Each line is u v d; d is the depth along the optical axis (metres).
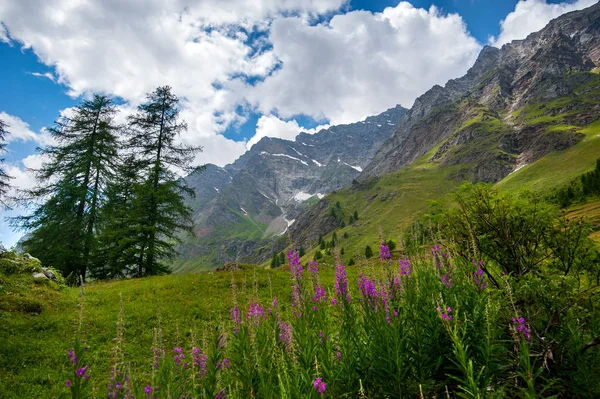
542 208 5.01
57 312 13.62
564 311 4.22
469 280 4.42
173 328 12.46
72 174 27.45
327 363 3.49
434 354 3.94
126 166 29.23
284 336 4.64
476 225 5.34
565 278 4.29
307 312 4.39
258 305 5.42
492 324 3.77
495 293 4.04
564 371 3.77
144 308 14.46
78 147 28.22
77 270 26.25
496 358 3.75
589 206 12.67
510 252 5.22
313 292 4.78
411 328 3.99
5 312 12.47
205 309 14.52
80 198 27.14
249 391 3.89
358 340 4.15
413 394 3.60
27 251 25.52
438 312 3.72
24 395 7.82
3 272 16.62
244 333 4.38
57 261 25.44
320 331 3.96
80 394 3.08
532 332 4.01
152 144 29.03
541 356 3.88
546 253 5.19
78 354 3.18
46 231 25.92
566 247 4.91
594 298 4.28
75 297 15.98
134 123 28.84
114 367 3.64
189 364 4.93
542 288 4.24
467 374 3.03
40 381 8.53
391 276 4.59
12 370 8.87
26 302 13.64
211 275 20.44
